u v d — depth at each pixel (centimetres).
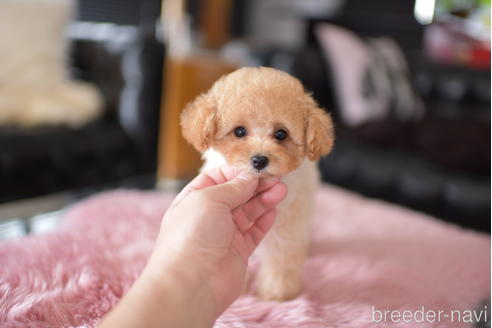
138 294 38
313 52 140
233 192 45
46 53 119
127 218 71
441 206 99
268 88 49
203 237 42
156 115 122
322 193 89
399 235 73
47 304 50
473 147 105
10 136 95
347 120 132
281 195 49
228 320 49
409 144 112
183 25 195
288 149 50
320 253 66
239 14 251
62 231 67
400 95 139
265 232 50
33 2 119
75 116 110
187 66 150
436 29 196
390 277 60
